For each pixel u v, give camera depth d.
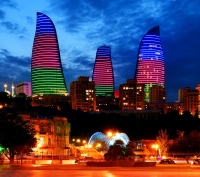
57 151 132.38
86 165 77.75
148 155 150.50
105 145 145.12
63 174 62.72
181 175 63.16
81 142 184.25
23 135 89.00
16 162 92.81
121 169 72.19
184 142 149.00
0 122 88.94
